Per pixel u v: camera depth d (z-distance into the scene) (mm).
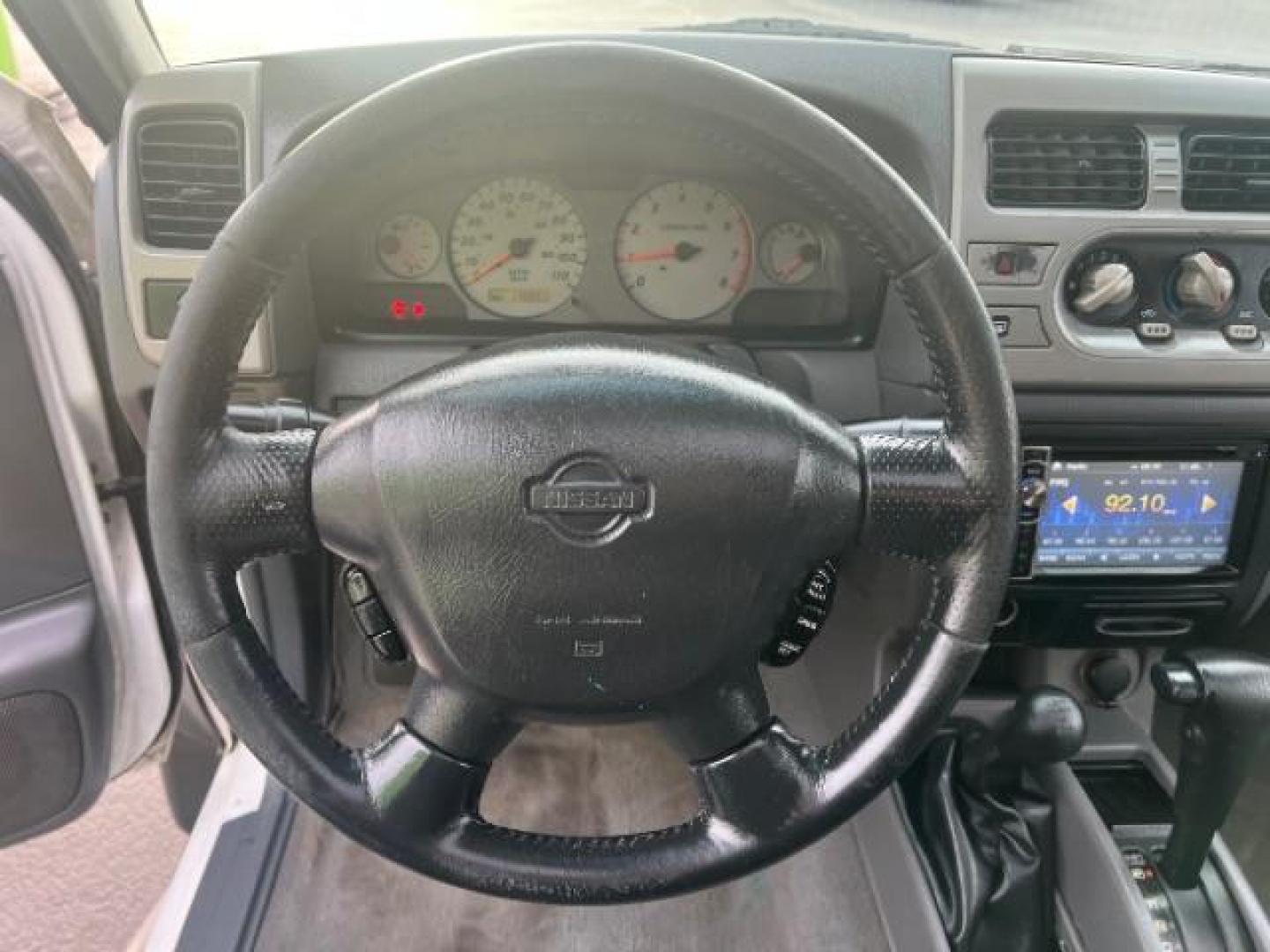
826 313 1384
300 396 1349
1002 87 1219
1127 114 1230
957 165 1228
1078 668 1600
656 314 1386
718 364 786
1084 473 1379
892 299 1319
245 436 782
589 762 1643
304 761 808
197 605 785
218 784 1533
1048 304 1266
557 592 759
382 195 1274
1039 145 1241
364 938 1389
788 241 1345
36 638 1356
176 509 758
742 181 1298
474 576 760
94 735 1445
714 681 808
